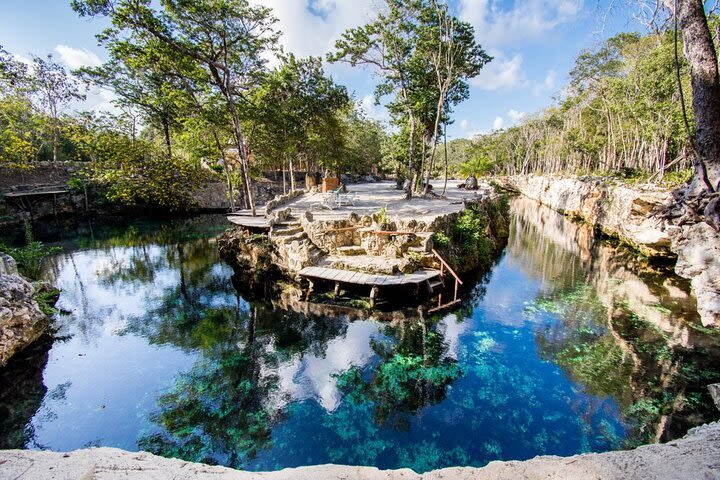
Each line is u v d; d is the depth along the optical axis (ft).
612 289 45.65
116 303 41.93
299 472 10.62
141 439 21.31
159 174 88.94
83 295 44.42
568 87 124.06
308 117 84.23
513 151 236.22
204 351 31.30
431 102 71.61
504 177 222.28
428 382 26.37
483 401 24.32
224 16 50.88
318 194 81.20
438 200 68.85
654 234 54.60
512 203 149.38
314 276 40.32
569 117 153.07
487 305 40.37
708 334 33.12
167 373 28.04
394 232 44.29
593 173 125.29
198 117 68.59
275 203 63.36
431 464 19.22
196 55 53.62
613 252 64.34
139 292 45.42
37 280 44.75
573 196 103.86
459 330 34.24
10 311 29.04
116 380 27.09
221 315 38.52
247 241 49.34
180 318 37.96
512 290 45.44
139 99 92.53
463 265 48.70
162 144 117.60
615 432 21.42
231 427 22.21
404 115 79.56
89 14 44.93
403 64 65.21
